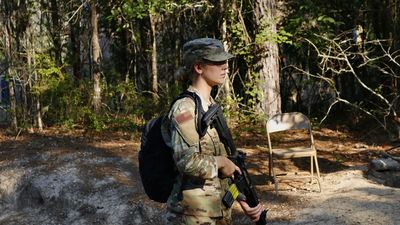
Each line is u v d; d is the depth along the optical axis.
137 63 14.94
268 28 11.78
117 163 8.89
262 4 11.83
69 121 11.98
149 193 2.97
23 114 11.73
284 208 6.48
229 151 2.97
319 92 14.11
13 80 11.52
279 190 7.20
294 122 7.25
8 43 11.39
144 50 14.90
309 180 7.65
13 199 8.47
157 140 2.94
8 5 11.39
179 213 2.86
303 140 10.80
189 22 13.91
